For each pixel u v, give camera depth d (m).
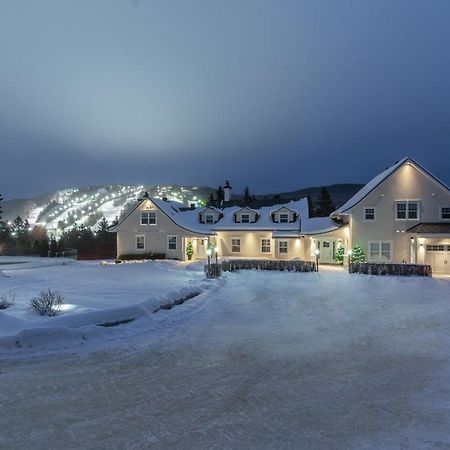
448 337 11.73
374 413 6.79
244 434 6.07
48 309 12.55
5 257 47.16
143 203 43.09
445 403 7.20
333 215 37.72
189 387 7.89
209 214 44.19
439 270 31.17
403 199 33.72
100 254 56.44
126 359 9.64
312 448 5.69
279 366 9.14
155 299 14.55
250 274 28.33
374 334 12.05
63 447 5.70
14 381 8.18
